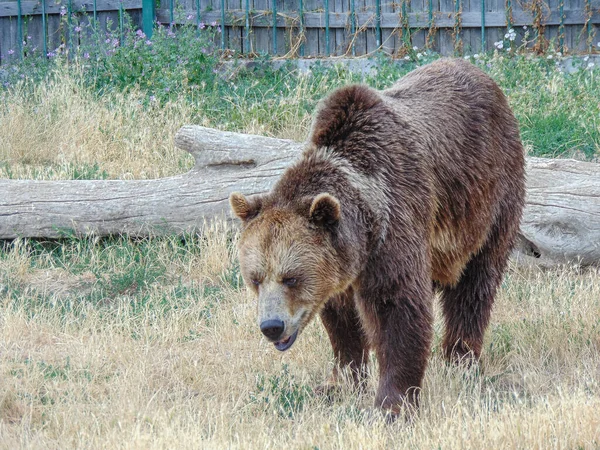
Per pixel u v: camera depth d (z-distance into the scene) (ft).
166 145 60.08
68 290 44.14
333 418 28.96
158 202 46.50
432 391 31.73
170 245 46.96
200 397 32.19
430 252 30.81
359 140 29.66
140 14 77.87
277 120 62.54
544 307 38.91
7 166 54.44
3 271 44.86
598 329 36.73
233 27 77.41
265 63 73.51
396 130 30.25
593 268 43.24
